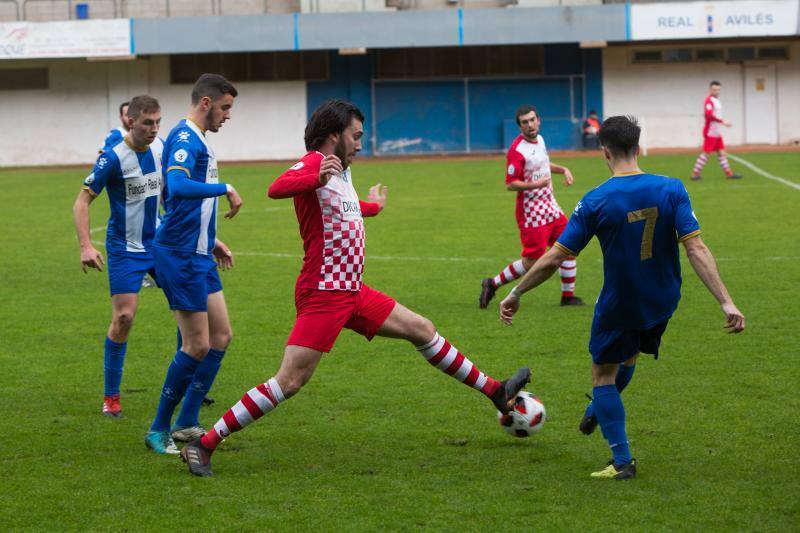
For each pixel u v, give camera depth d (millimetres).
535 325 19000
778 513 9516
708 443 11773
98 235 34812
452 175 57344
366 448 11969
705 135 48750
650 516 9508
